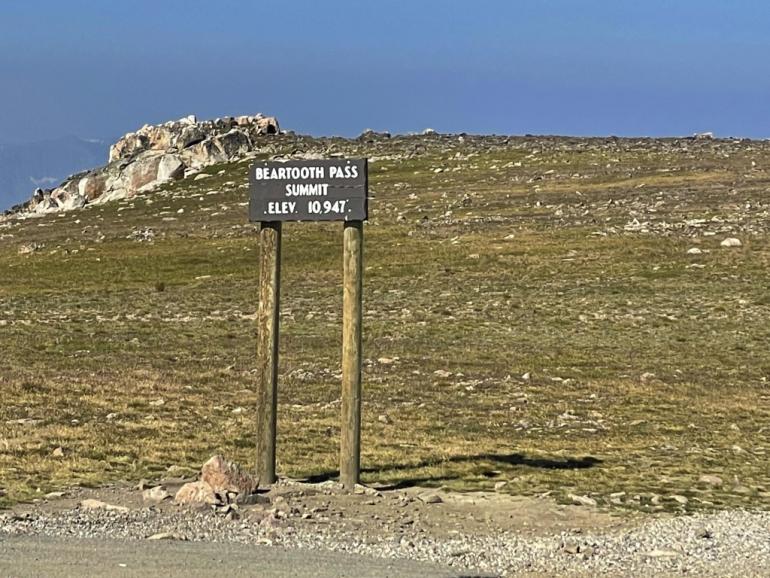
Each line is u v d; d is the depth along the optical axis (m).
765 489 23.23
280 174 20.91
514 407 34.59
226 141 133.88
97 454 24.94
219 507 19.00
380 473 23.62
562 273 67.62
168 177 127.94
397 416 32.59
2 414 31.02
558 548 17.03
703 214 83.75
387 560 15.61
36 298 67.62
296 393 37.06
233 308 61.72
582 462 25.86
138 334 52.41
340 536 17.20
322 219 20.88
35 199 133.12
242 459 24.98
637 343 49.03
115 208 116.75
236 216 103.69
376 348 47.53
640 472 24.66
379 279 68.38
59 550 15.23
